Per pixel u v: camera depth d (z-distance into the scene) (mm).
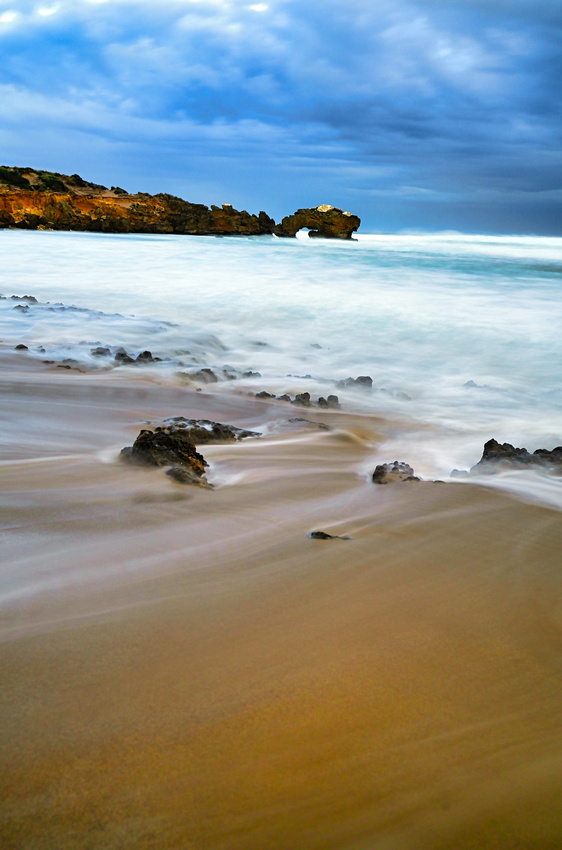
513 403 8047
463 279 21578
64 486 3484
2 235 36844
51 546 2619
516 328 12711
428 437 6188
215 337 11453
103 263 24031
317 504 3414
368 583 2352
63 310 12469
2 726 1421
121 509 3160
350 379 8586
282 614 2064
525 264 28719
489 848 1148
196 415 6211
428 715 1544
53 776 1270
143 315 13648
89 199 50469
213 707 1527
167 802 1218
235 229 59312
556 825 1208
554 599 2262
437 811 1233
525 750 1425
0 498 3207
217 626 1959
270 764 1337
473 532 2965
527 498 3580
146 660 1733
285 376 8867
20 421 5070
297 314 14078
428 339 11906
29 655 1734
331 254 33188
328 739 1430
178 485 3633
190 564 2488
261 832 1160
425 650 1863
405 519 3158
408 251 39594
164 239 45125
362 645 1875
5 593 2152
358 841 1154
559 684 1710
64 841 1116
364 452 5215
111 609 2055
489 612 2139
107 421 5430
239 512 3213
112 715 1477
